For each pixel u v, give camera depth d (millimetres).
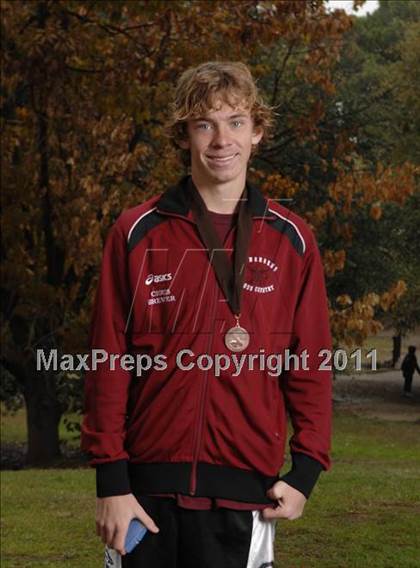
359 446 4484
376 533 3904
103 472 2619
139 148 9562
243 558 2605
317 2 8219
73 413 11688
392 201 5059
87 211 9859
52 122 10305
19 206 10703
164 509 2617
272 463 2637
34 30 9852
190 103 2738
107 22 10156
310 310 2709
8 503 6715
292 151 7301
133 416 2684
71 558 5172
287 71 7785
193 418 2605
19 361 11039
